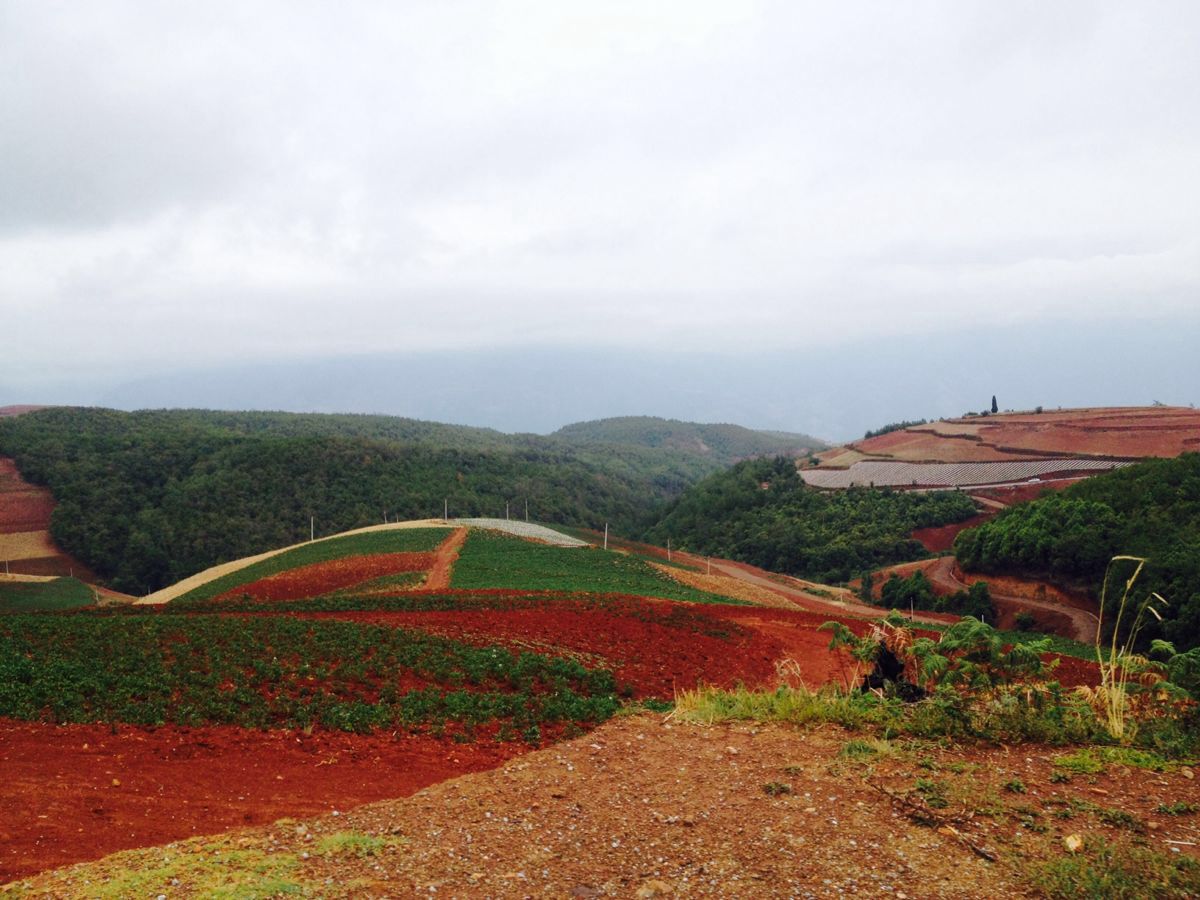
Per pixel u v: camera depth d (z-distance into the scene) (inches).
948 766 292.8
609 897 211.9
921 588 2861.7
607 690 703.7
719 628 1178.6
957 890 204.2
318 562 2278.5
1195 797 257.3
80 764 400.2
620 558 2524.6
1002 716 330.3
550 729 530.3
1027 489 4188.0
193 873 230.8
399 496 4670.3
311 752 449.4
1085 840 226.4
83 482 4404.5
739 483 5177.2
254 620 956.0
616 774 311.0
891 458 5369.1
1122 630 2044.8
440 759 444.5
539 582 1839.3
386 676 674.8
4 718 490.6
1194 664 336.8
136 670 652.1
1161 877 201.9
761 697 408.5
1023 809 250.8
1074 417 5620.1
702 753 328.8
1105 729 325.7
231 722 512.7
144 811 330.0
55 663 649.0
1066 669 940.6
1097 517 2561.5
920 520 3932.1
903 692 390.9
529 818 269.3
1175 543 2151.8
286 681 627.8
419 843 250.7
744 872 221.0
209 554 4045.3
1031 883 204.7
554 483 5974.4
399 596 1416.1
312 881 222.8
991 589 2783.0
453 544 2527.1
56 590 3353.8
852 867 219.9
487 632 959.6
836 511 4249.5
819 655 1066.7
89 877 236.5
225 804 345.1
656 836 249.6
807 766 302.0
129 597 3663.9
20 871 261.4
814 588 3179.1
